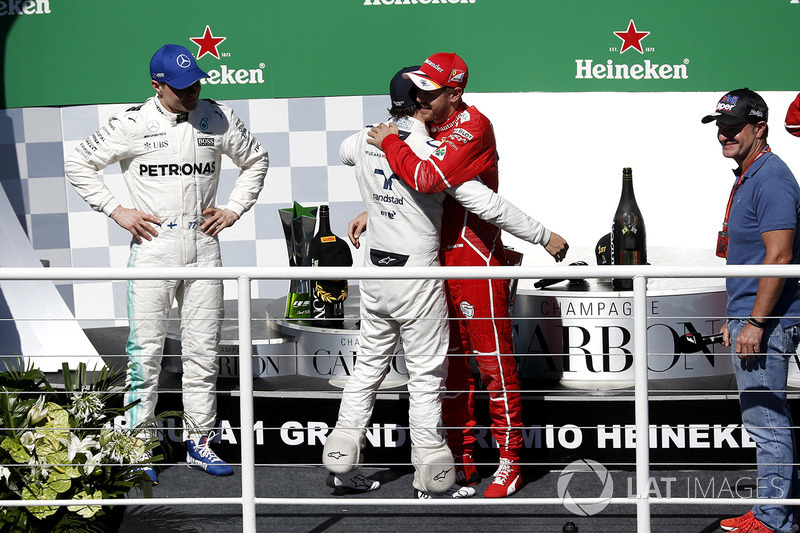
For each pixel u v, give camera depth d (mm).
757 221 9094
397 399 11305
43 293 13094
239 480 11180
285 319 12383
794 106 10586
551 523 9711
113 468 9125
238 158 11734
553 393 11023
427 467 9953
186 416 9789
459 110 10250
